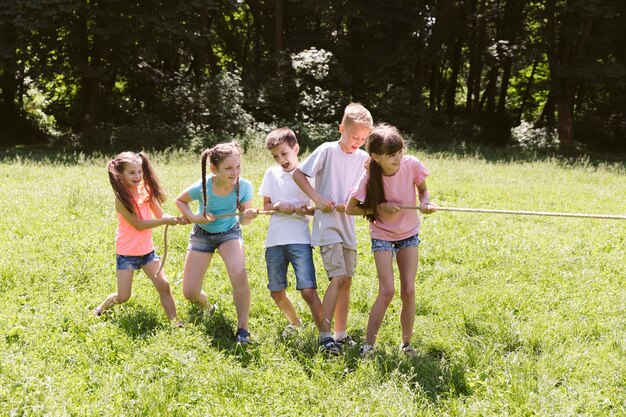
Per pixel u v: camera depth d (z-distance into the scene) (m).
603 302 5.89
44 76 21.56
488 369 4.47
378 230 4.93
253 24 32.06
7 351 4.37
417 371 4.39
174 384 4.03
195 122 23.11
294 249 5.08
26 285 5.92
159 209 5.58
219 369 4.29
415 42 28.09
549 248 7.78
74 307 5.32
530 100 36.00
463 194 11.62
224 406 3.87
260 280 6.35
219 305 5.71
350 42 29.50
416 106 26.98
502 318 5.49
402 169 4.88
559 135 26.83
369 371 4.32
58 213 8.77
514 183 13.77
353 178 5.17
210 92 23.22
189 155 18.05
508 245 7.84
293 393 4.08
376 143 4.59
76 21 21.36
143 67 24.97
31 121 26.47
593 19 26.56
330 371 4.38
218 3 25.08
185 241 7.65
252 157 16.47
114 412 3.69
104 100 25.44
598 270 6.97
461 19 30.95
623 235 8.62
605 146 30.11
